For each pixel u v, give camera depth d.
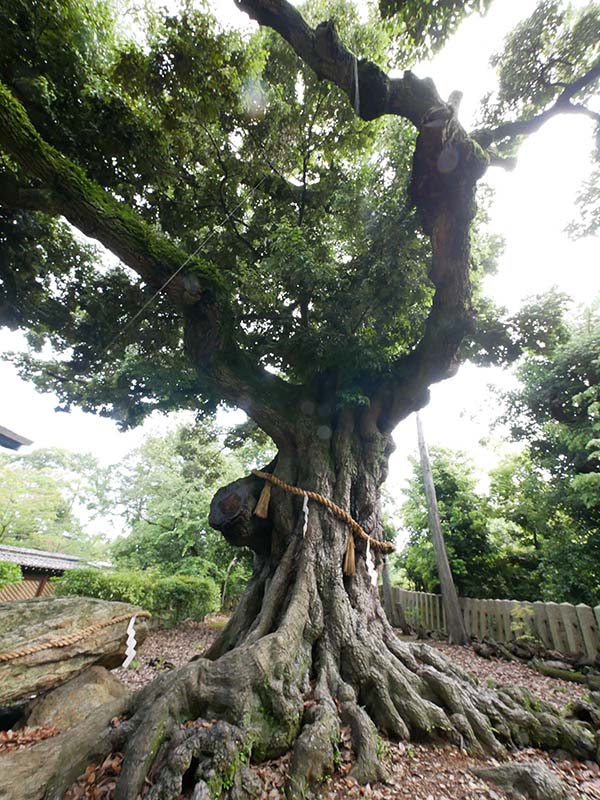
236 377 5.51
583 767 3.12
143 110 6.02
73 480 33.62
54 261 8.02
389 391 6.07
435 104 4.25
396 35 5.30
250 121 6.56
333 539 4.68
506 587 11.35
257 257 7.75
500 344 7.32
